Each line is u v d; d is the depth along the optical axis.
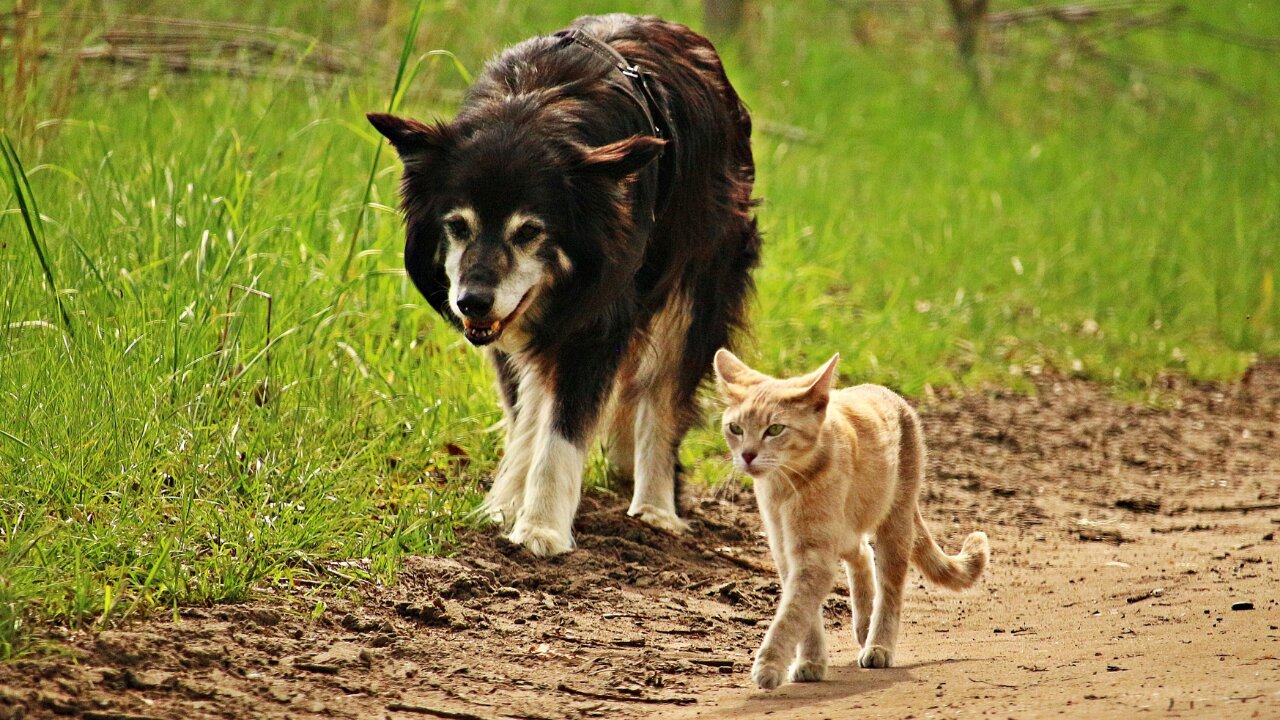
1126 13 34.97
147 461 8.88
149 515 8.21
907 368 16.23
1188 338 19.25
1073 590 9.29
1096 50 33.66
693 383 10.98
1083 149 27.67
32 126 12.96
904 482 7.87
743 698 6.95
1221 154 28.34
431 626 7.95
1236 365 18.08
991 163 25.09
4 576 7.06
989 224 21.89
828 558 7.21
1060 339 18.31
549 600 8.62
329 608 7.90
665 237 10.42
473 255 9.09
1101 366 17.55
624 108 9.95
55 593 7.21
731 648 8.08
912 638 8.37
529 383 10.12
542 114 9.50
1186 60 35.22
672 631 8.31
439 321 12.83
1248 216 23.69
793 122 25.81
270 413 9.94
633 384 10.84
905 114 27.80
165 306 10.62
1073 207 23.41
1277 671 6.43
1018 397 16.19
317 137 15.81
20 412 8.88
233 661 6.99
